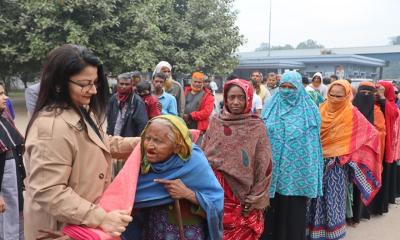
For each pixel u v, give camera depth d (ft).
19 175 12.27
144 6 47.98
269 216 12.36
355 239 15.05
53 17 43.34
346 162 13.67
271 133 12.08
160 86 17.89
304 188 11.84
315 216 13.34
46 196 5.54
